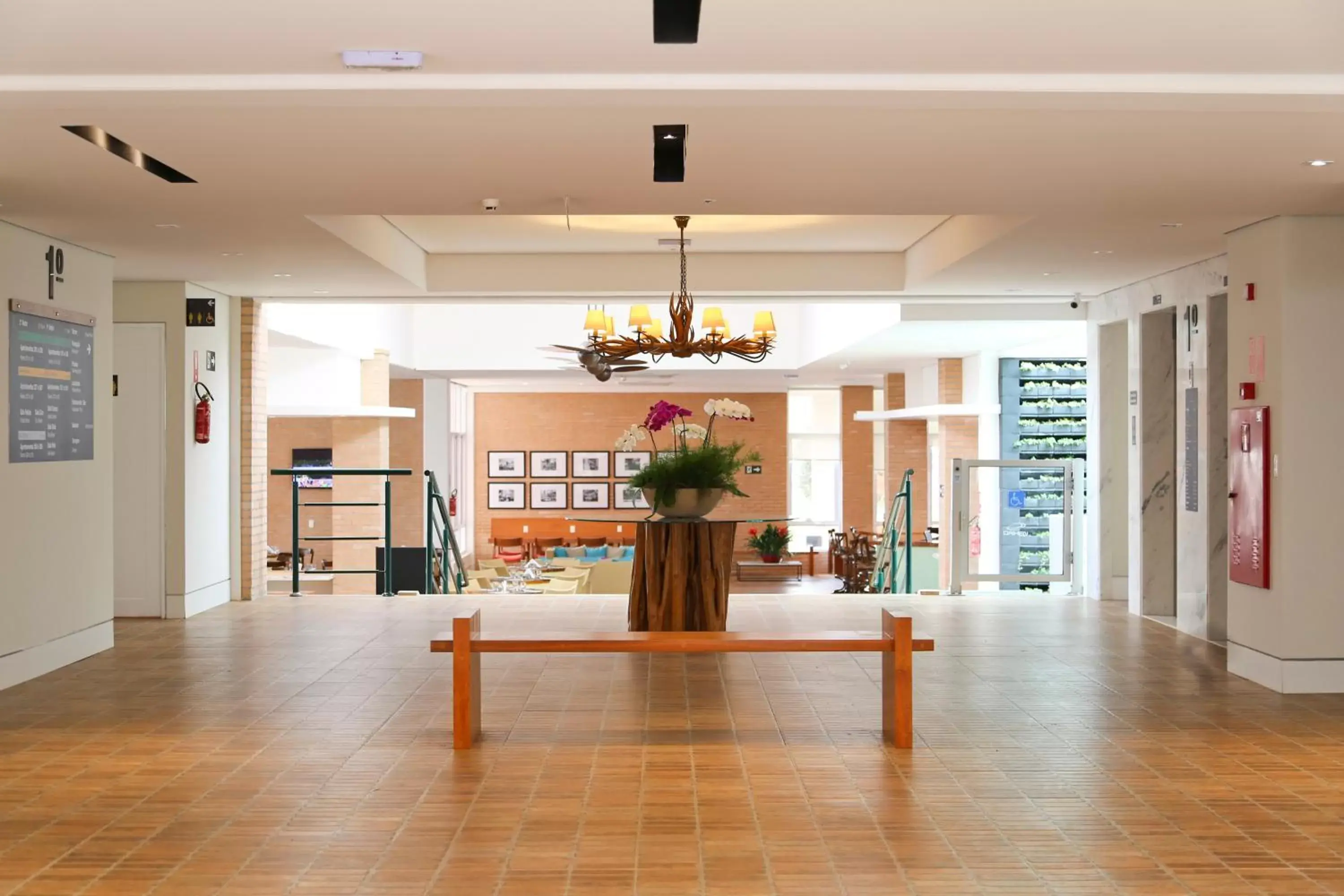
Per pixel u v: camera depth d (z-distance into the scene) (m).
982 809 4.56
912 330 11.80
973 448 15.18
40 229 7.09
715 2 3.63
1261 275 6.90
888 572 13.12
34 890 3.74
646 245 10.09
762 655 7.86
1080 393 14.49
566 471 24.97
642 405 24.86
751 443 24.61
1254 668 6.99
